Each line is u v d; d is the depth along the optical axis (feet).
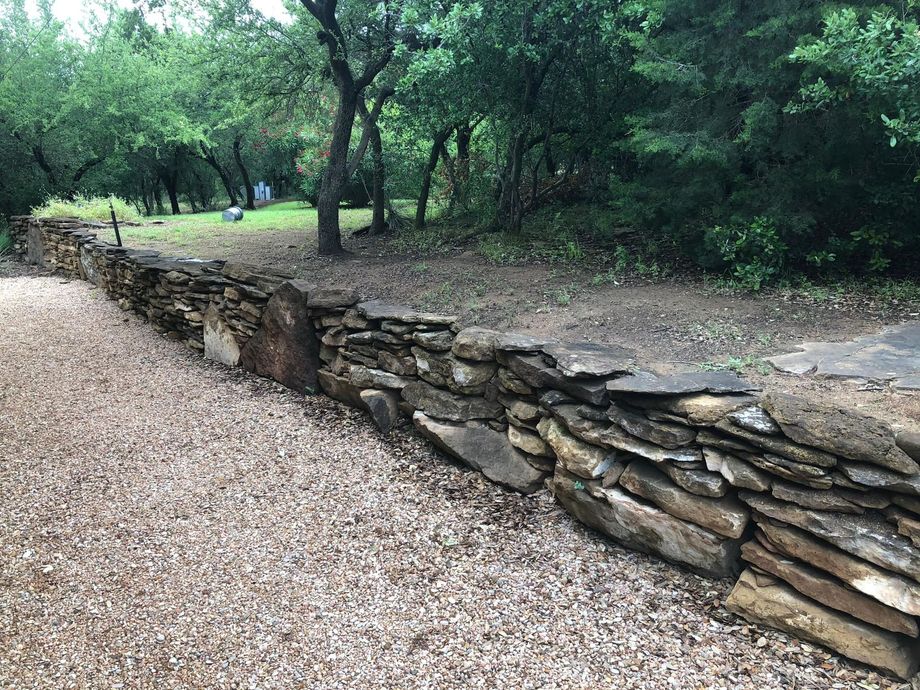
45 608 8.50
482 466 11.67
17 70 47.70
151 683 7.29
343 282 20.07
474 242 25.64
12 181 48.80
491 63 20.62
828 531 7.09
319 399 15.79
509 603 8.58
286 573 9.29
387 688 7.23
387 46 24.70
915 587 6.54
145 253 25.61
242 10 26.05
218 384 17.28
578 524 10.19
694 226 18.06
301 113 35.68
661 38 16.37
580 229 25.09
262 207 80.43
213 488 11.68
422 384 13.00
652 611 8.27
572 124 23.39
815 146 15.24
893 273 15.90
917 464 6.48
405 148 31.04
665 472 8.77
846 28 11.50
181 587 8.96
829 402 8.74
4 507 10.94
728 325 13.00
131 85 52.90
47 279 34.88
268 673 7.45
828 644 7.25
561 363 10.04
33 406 15.64
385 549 9.84
